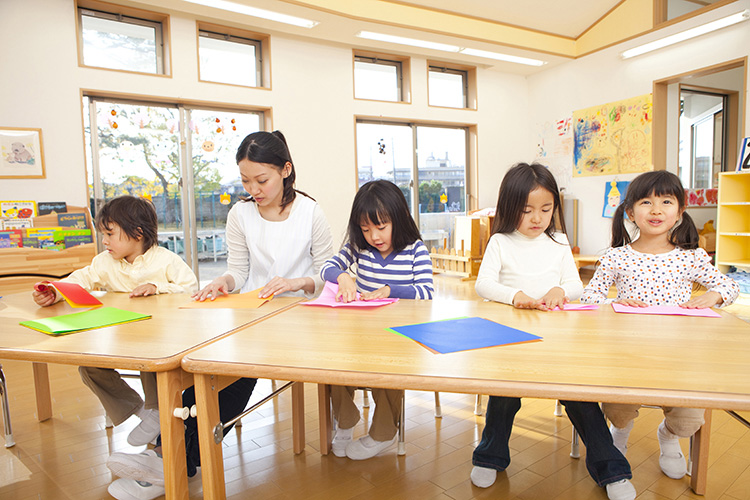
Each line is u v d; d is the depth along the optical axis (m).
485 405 1.98
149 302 1.43
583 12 5.27
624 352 0.83
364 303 1.34
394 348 0.89
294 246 1.64
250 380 1.35
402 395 1.52
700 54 4.55
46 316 1.26
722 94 5.58
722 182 3.88
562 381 0.70
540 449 1.57
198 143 4.46
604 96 5.45
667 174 1.48
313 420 1.85
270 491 1.35
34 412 1.94
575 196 5.87
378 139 5.56
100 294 1.60
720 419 1.76
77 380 2.33
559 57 5.63
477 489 1.34
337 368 0.78
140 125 4.16
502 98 6.24
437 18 4.74
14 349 0.95
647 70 5.00
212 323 1.14
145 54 4.18
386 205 1.52
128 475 1.14
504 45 5.16
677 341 0.90
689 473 1.38
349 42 4.92
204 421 0.90
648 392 0.65
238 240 1.73
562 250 1.56
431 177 5.96
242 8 4.01
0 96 3.49
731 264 3.86
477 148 6.10
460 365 0.78
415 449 1.59
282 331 1.04
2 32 3.48
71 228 3.55
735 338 0.91
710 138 5.70
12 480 1.44
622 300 1.27
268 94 4.70
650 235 1.54
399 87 5.63
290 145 4.85
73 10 3.73
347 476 1.42
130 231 1.65
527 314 1.17
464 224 5.41
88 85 3.81
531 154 6.43
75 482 1.42
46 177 3.67
